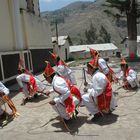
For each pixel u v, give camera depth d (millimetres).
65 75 12898
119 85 14492
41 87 12961
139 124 8609
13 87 17656
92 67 9008
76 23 157750
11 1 21516
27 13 24922
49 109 11039
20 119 9992
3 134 8656
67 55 54062
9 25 21078
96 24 151250
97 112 9016
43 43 30172
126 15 36375
